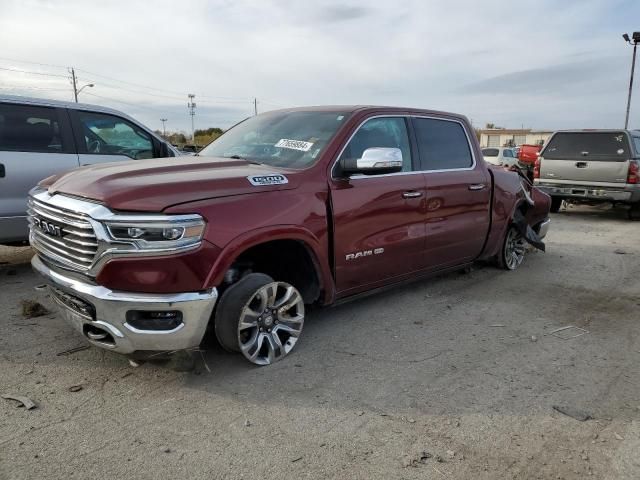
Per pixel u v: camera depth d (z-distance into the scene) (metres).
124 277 3.10
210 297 3.27
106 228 3.08
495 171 6.12
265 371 3.72
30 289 5.34
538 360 4.09
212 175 3.55
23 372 3.57
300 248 3.99
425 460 2.79
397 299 5.47
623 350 4.34
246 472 2.65
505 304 5.45
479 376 3.78
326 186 4.03
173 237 3.12
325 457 2.79
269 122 4.93
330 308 5.10
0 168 5.60
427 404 3.36
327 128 4.41
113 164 4.03
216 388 3.46
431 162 5.18
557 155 12.39
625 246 8.88
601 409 3.37
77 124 6.33
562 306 5.46
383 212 4.48
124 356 3.85
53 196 3.53
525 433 3.07
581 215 12.95
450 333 4.59
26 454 2.71
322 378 3.65
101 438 2.88
